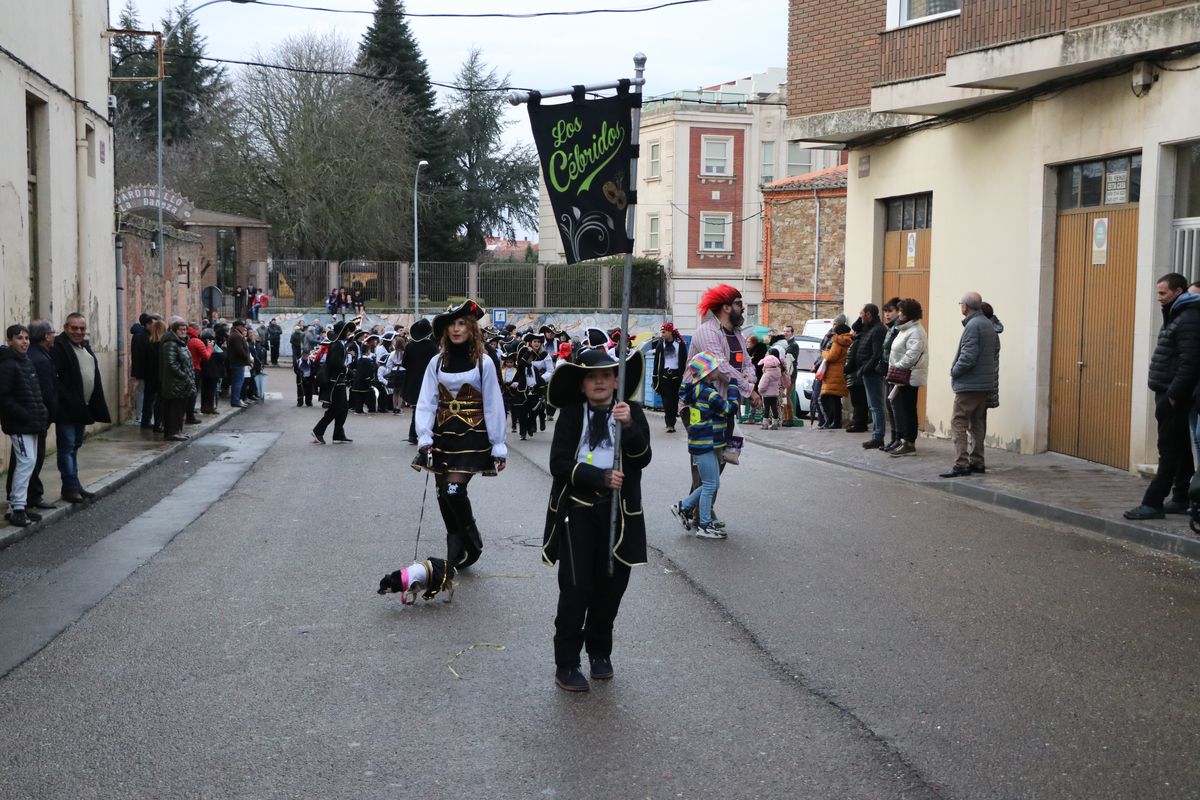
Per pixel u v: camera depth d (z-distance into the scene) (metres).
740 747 5.03
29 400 10.16
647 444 5.84
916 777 4.70
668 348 19.22
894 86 15.70
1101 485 11.71
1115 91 12.72
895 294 18.00
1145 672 6.03
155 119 65.44
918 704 5.55
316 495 12.35
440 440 8.13
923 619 7.06
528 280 52.19
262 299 48.78
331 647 6.55
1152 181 12.14
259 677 6.02
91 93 17.75
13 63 13.97
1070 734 5.16
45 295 15.70
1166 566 8.50
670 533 9.79
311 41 53.00
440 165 65.25
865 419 17.56
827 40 18.12
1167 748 4.99
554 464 5.86
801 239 36.75
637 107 6.20
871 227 18.27
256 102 52.28
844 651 6.42
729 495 11.82
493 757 4.93
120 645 6.64
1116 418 12.92
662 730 5.24
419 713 5.48
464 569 8.47
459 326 8.02
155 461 15.08
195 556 9.12
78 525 10.62
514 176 67.44
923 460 14.02
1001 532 9.82
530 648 6.52
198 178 54.78
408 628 6.93
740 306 9.67
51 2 15.71
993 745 5.03
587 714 5.45
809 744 5.05
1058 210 14.02
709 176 54.88
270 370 43.50
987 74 13.66
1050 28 13.06
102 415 11.81
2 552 9.35
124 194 25.31
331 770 4.80
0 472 12.95
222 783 4.68
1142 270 12.29
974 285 15.55
